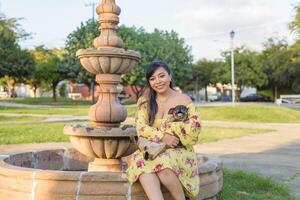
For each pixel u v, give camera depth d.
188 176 4.35
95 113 6.22
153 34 52.50
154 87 4.50
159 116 4.49
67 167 7.55
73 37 50.81
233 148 13.86
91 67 6.29
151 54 49.31
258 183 7.45
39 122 23.44
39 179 4.82
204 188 5.29
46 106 45.81
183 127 4.32
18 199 4.95
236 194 6.75
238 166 10.20
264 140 16.47
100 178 4.63
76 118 26.91
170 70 4.58
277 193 7.09
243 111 29.84
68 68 51.31
